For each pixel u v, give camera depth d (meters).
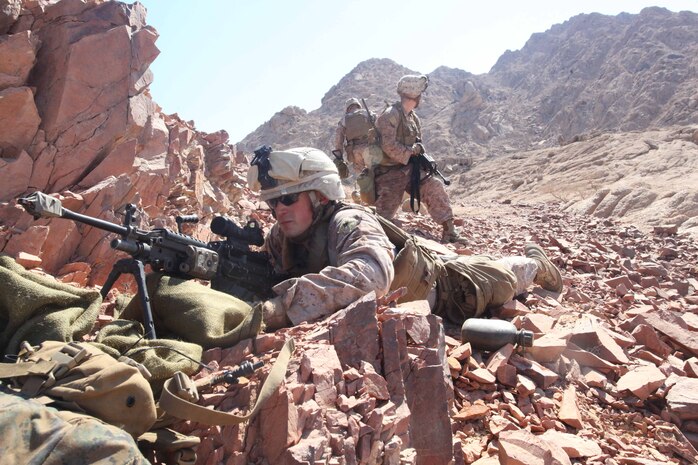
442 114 120.69
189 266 3.21
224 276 3.58
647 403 3.92
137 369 2.23
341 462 2.33
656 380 3.93
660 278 7.46
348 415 2.53
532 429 3.41
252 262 3.78
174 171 6.27
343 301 3.30
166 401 2.23
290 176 3.65
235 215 8.21
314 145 99.44
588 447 3.23
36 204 2.60
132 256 3.05
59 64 5.16
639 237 9.99
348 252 3.50
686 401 3.75
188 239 3.26
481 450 3.14
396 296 3.53
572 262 7.46
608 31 134.62
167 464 2.28
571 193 25.94
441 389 2.95
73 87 5.12
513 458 2.92
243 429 2.36
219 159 8.31
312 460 2.25
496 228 9.81
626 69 113.06
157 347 2.67
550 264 5.69
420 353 3.08
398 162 7.91
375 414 2.54
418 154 7.95
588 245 8.41
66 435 1.81
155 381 2.54
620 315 5.55
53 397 2.12
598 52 126.38
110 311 3.81
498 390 3.68
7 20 5.08
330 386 2.59
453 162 57.59
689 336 4.79
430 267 4.23
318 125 107.06
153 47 5.64
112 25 5.50
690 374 4.27
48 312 2.68
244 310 3.22
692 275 8.04
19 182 4.82
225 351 2.89
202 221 7.12
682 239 10.16
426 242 6.42
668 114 95.44
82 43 5.18
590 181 26.52
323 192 3.69
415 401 2.93
